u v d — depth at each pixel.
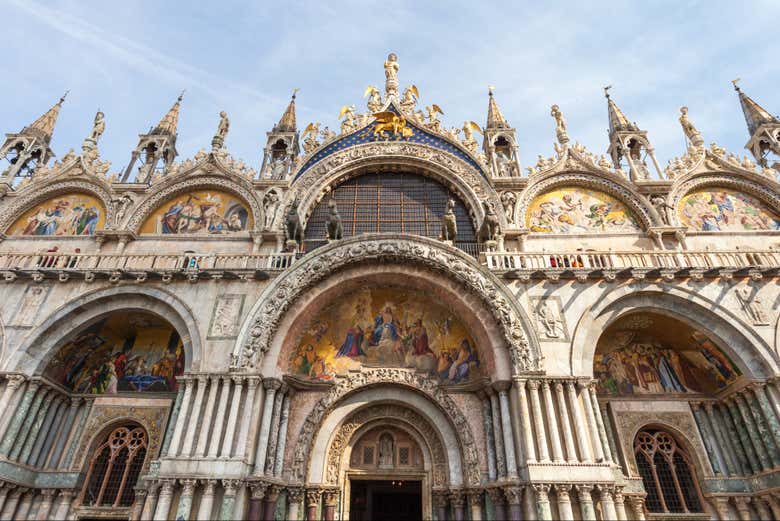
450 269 19.69
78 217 25.42
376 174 27.22
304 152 26.75
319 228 25.39
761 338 18.03
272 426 18.09
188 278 20.27
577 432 16.55
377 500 21.12
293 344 19.88
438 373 20.06
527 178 25.22
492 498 16.59
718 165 25.53
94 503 18.89
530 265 20.61
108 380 21.19
